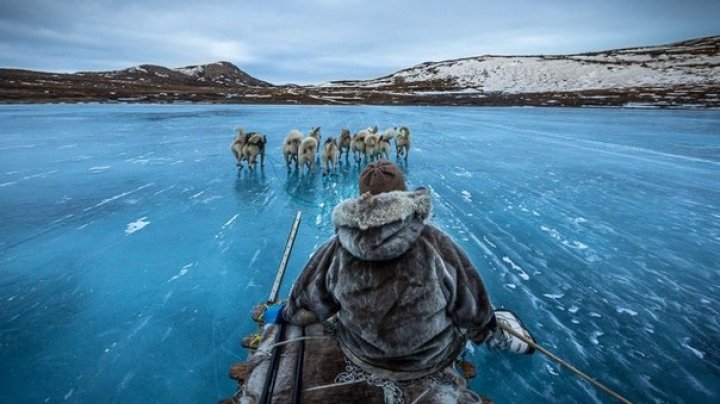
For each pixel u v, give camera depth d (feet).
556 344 11.50
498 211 23.09
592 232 19.90
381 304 5.84
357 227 5.44
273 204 25.08
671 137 57.16
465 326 6.33
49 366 10.95
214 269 16.38
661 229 20.33
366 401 6.36
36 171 32.96
